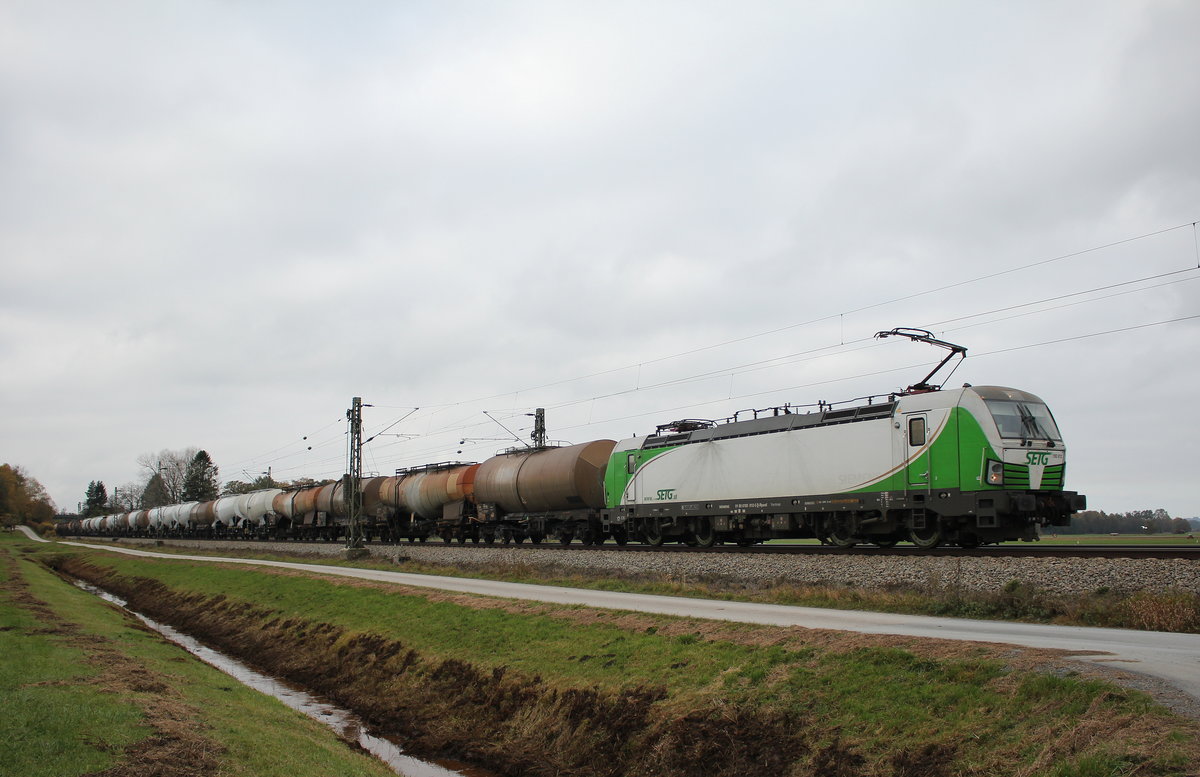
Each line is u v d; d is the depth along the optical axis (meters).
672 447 33.88
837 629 16.17
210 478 161.88
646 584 25.97
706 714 14.25
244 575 43.84
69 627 23.66
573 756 15.59
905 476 24.86
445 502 49.88
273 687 24.53
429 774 16.27
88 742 11.07
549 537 43.09
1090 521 81.25
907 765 10.82
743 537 32.31
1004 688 11.49
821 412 28.25
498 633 22.20
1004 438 22.88
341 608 30.58
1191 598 15.58
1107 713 9.81
